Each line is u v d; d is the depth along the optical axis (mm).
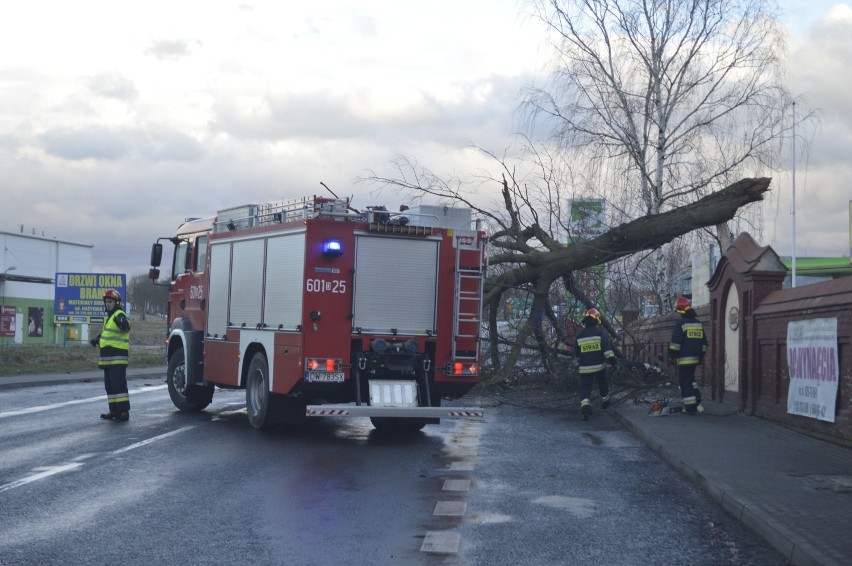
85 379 25578
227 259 15102
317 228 12891
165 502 8438
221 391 22906
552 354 20281
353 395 13375
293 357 12922
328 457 11414
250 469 10375
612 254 19578
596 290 21406
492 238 20438
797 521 7262
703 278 35438
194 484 9367
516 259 19875
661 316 24891
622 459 11570
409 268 13289
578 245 19750
